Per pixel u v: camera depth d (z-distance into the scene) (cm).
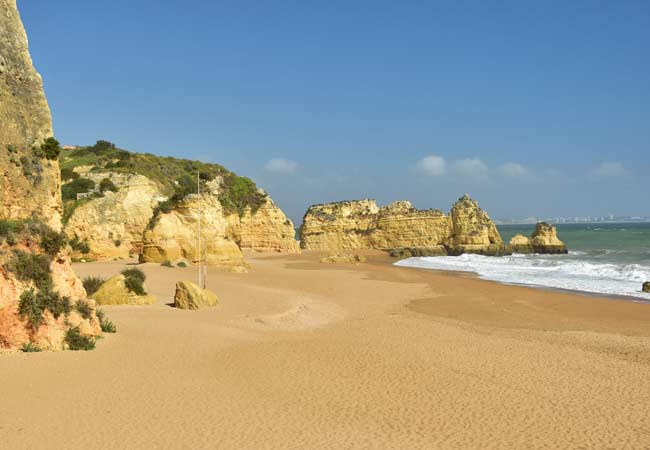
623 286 4388
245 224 9050
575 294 3962
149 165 8369
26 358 1577
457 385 1556
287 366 1708
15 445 1053
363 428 1210
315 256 8569
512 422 1272
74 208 5812
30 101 1928
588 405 1403
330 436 1157
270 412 1290
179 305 2789
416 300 3669
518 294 3994
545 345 2158
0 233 1688
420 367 1744
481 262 7494
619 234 15362
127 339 1933
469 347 2077
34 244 1761
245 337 2139
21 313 1666
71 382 1425
